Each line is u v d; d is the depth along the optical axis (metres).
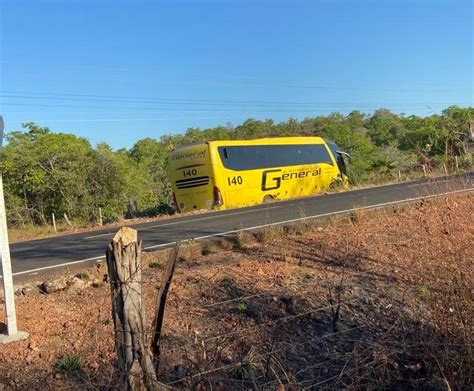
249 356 4.06
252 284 6.63
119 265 2.94
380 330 5.31
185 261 8.10
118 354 2.99
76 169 32.81
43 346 4.74
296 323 5.43
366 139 48.12
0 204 4.90
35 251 12.26
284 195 25.52
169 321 5.27
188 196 23.23
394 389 4.26
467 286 4.81
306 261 7.88
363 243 8.84
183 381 3.75
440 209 11.04
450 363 4.33
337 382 4.13
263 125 73.12
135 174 37.31
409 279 6.86
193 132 75.31
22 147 33.25
